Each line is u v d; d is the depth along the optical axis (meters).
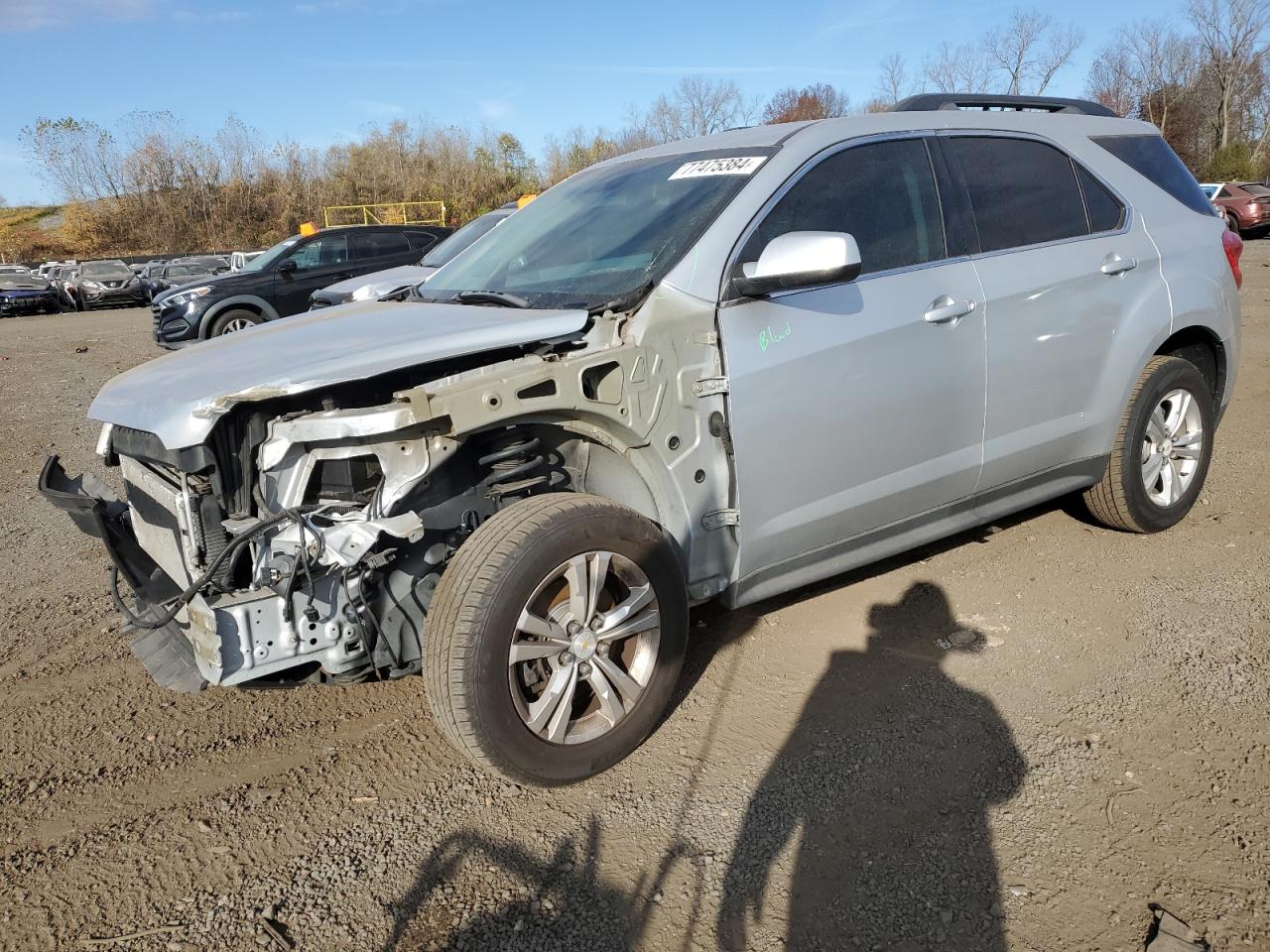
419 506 2.62
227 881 2.42
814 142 3.28
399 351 2.61
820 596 3.97
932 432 3.38
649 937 2.18
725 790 2.71
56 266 28.75
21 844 2.59
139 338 16.77
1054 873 2.33
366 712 3.25
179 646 2.73
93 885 2.42
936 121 3.62
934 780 2.72
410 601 2.65
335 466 2.58
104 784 2.85
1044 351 3.68
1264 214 24.27
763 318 2.95
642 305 2.81
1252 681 3.15
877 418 3.21
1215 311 4.31
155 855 2.53
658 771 2.83
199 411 2.50
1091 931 2.15
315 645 2.48
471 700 2.45
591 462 3.00
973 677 3.28
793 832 2.52
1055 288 3.69
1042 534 4.57
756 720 3.08
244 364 2.74
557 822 2.61
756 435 2.94
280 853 2.52
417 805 2.71
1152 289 4.05
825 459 3.12
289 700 3.35
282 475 2.52
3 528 5.34
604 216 3.43
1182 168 4.48
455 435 2.50
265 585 2.44
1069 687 3.18
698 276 2.88
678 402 2.83
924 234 3.42
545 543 2.51
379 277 9.01
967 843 2.45
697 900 2.29
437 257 9.04
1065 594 3.89
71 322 21.80
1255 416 6.63
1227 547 4.29
